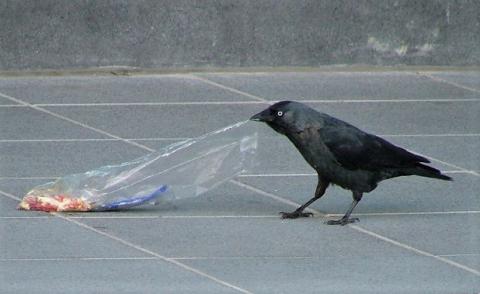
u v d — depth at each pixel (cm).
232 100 1817
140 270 1103
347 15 1966
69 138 1608
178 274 1093
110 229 1235
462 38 1988
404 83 1923
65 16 1923
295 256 1151
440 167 1497
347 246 1184
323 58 1977
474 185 1423
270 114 1225
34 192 1316
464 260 1144
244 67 1970
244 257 1145
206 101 1811
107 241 1194
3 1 1908
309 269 1112
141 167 1313
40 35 1923
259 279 1081
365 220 1277
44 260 1130
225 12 1948
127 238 1204
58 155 1524
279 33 1961
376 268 1116
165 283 1067
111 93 1842
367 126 1689
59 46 1933
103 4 1927
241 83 1909
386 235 1222
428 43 1988
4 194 1356
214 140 1310
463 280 1084
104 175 1316
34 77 1917
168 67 1958
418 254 1162
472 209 1323
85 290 1044
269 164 1512
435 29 1983
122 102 1798
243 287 1058
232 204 1340
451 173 1474
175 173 1306
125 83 1900
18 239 1195
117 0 1928
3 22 1914
